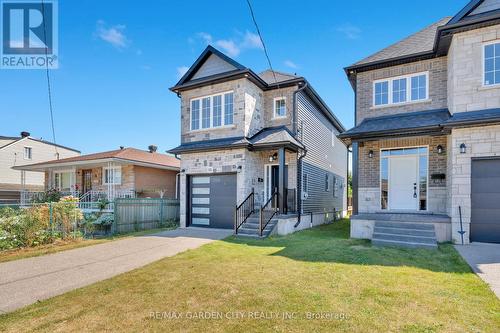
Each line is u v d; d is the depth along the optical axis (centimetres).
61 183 2102
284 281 478
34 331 329
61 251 768
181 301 405
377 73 1107
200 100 1348
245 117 1203
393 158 1025
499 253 653
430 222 820
